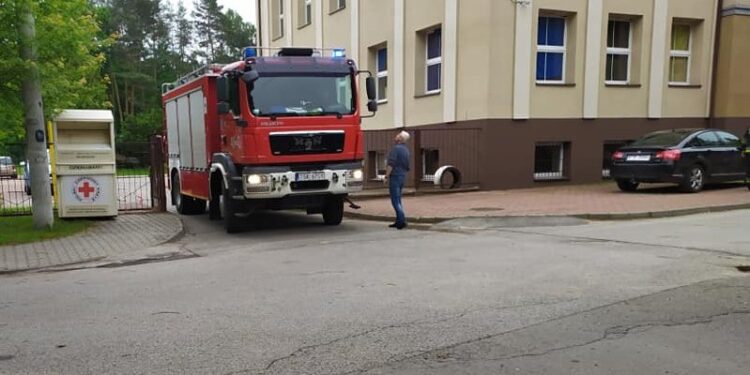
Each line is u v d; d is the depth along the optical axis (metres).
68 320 5.76
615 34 19.16
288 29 29.95
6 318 5.91
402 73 20.86
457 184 17.31
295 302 6.17
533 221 11.74
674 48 20.16
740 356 4.42
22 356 4.76
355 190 11.24
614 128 18.80
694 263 7.50
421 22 19.75
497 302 5.96
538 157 18.28
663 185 17.30
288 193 10.70
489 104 17.00
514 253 8.59
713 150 15.48
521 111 17.31
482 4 16.97
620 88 18.80
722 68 20.08
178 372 4.36
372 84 11.73
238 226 11.78
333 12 25.38
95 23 14.68
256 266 8.23
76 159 13.10
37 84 11.28
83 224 12.61
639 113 19.14
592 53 18.19
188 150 14.19
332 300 6.21
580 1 17.86
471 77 17.55
